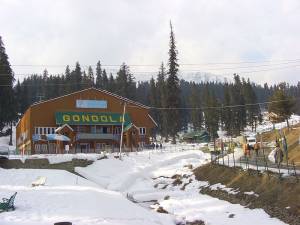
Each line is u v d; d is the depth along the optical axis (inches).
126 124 3120.1
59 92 5369.1
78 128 3088.1
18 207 1174.3
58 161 2253.9
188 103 5974.4
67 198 1328.7
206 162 2133.4
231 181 1514.5
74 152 2871.6
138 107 3262.8
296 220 985.5
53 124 3029.0
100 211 1156.5
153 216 1227.2
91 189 1563.7
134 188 1955.0
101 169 2222.0
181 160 2399.1
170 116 3550.7
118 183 1958.7
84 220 1029.2
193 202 1467.8
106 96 3176.7
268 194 1195.9
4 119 3649.1
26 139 3154.5
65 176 1904.5
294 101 3307.1
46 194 1407.5
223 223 1129.4
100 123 3083.2
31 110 2994.6
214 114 4443.9
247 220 1099.3
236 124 4675.2
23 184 1764.3
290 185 1152.8
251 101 4835.1
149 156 2464.3
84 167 2228.1
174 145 3398.1
